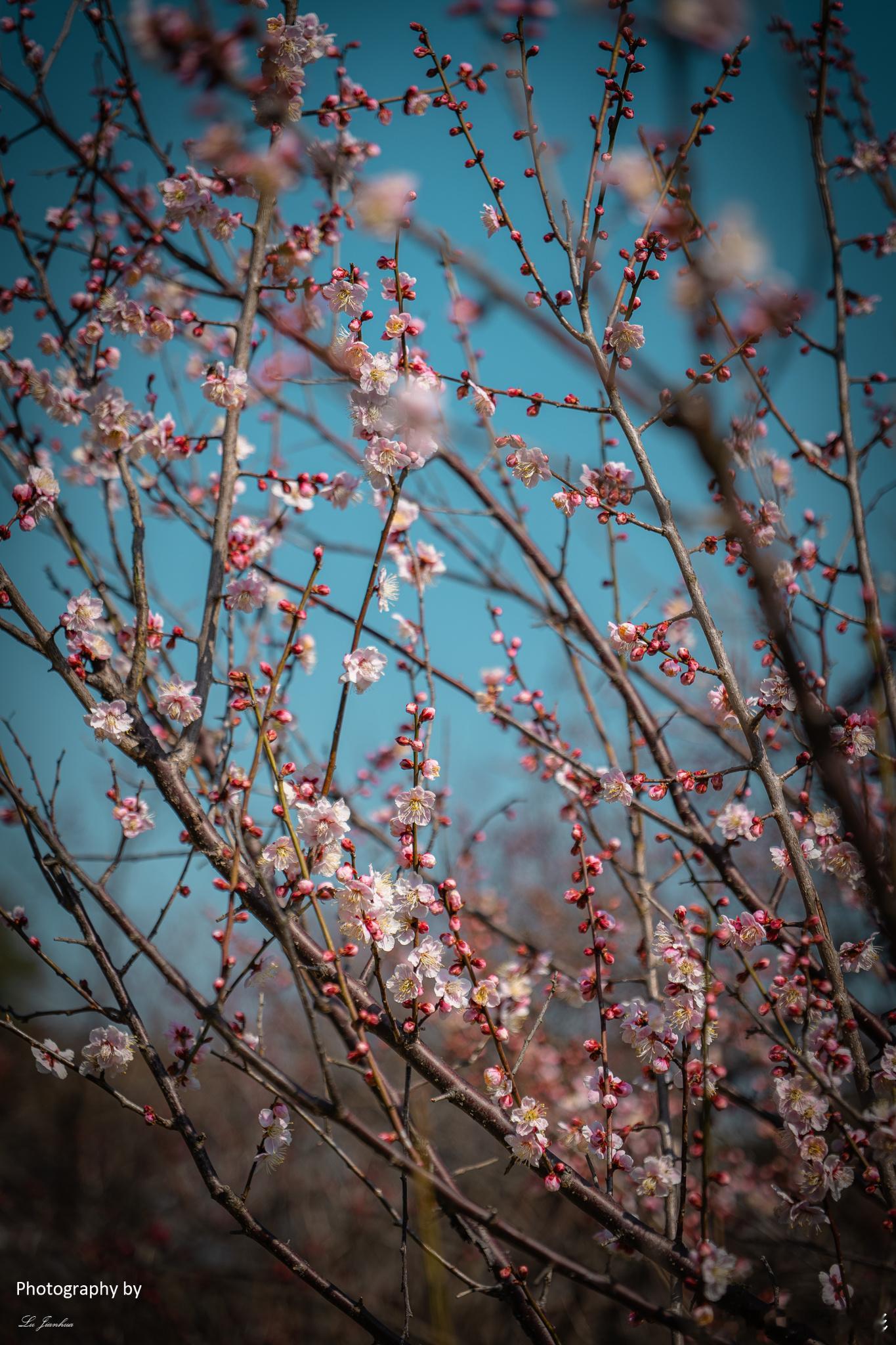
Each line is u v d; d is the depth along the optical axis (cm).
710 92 250
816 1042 253
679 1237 238
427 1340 399
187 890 242
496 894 492
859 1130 241
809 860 277
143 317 301
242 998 770
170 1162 794
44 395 309
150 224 363
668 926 267
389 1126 557
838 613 281
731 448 295
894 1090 247
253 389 386
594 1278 217
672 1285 250
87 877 212
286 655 249
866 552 280
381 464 261
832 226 304
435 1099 238
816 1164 243
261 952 236
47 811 241
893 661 274
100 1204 752
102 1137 826
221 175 308
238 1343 632
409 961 243
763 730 337
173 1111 236
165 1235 675
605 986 299
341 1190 714
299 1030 747
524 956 369
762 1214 414
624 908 570
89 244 371
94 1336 616
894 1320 259
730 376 252
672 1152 287
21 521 262
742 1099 312
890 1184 239
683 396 171
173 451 312
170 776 251
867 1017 276
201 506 377
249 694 259
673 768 338
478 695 357
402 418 258
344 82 340
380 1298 623
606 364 260
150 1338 624
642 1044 252
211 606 279
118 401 295
